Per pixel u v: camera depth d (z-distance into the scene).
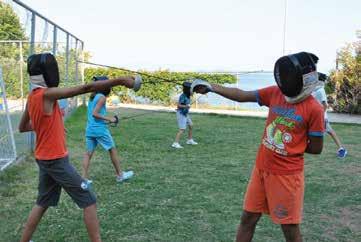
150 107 19.61
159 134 10.87
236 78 19.61
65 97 3.47
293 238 3.23
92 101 6.08
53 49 10.54
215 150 8.88
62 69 12.24
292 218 3.17
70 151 8.38
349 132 12.12
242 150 8.91
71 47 14.02
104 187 6.00
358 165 7.64
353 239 4.36
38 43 8.83
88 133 6.11
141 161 7.69
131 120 13.91
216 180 6.46
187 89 3.48
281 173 3.14
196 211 5.07
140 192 5.78
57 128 3.68
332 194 5.83
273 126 3.18
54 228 4.50
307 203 5.44
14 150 7.16
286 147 3.11
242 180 6.48
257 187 3.31
